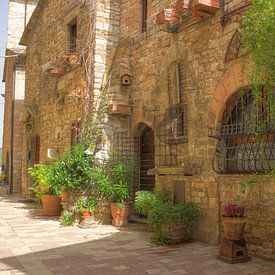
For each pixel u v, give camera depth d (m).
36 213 9.92
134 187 8.65
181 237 6.18
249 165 5.66
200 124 6.61
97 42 8.86
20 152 18.58
